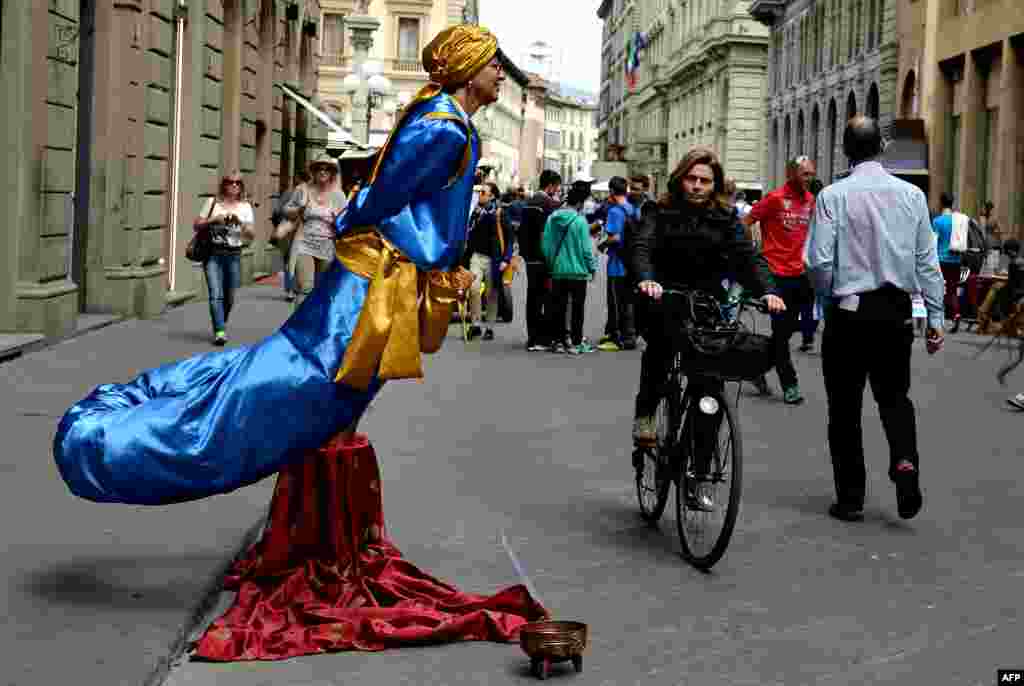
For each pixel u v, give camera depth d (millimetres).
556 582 5941
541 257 16406
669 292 6676
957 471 8828
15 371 11477
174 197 20328
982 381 14086
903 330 7180
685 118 81188
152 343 14289
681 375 6637
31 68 13156
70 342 13953
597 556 6430
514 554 6398
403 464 8609
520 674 4668
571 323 16500
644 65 104062
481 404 11453
